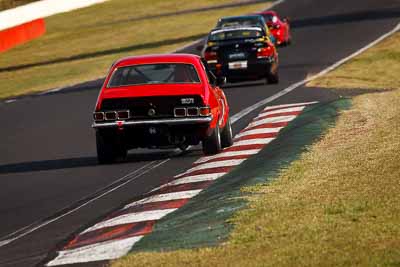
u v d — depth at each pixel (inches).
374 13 7406.5
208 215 1497.3
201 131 2224.4
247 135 2591.0
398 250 1182.3
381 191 1523.1
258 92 3838.6
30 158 2578.7
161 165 2236.7
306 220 1368.1
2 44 7544.3
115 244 1379.2
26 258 1393.9
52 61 6501.0
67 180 2132.1
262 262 1171.9
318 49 5575.8
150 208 1651.1
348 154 1971.0
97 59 6250.0
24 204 1878.7
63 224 1642.5
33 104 4060.0
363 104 2935.5
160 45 6747.1
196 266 1187.3
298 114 2950.3
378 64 4694.9
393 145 2006.6
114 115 2228.1
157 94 2215.8
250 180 1779.0
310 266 1139.9
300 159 1985.7
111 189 1966.0
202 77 2283.5
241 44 3946.9
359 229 1298.0
